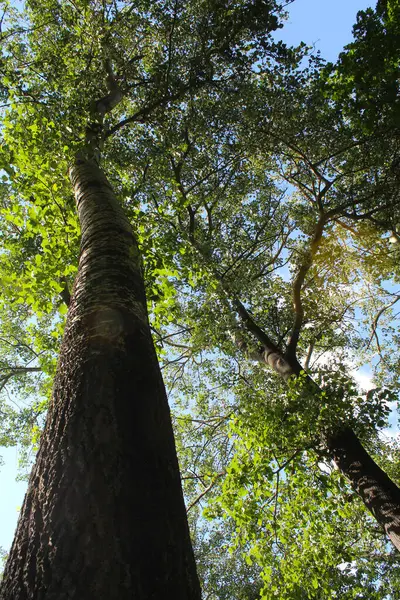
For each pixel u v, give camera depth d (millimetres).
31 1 10031
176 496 2025
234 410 8578
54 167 6691
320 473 7938
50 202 6785
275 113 9750
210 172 10914
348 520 9078
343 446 7461
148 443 2133
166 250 6938
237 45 9969
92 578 1509
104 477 1857
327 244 10625
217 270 9750
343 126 9141
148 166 10359
